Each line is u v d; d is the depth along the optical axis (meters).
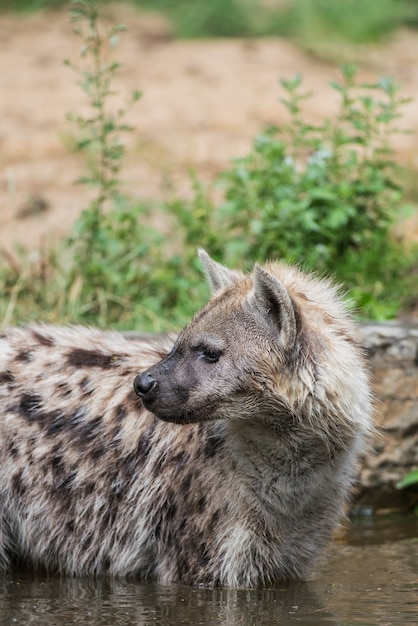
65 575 10.03
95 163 18.77
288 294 8.73
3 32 26.53
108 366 10.14
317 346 8.94
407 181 17.97
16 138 20.23
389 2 28.84
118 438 9.89
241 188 14.99
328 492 9.59
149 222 16.44
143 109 21.70
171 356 9.12
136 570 9.95
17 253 15.70
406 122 21.14
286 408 8.98
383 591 9.38
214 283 9.67
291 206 14.23
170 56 25.31
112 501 9.87
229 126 21.05
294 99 15.46
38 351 10.24
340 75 24.77
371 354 11.92
